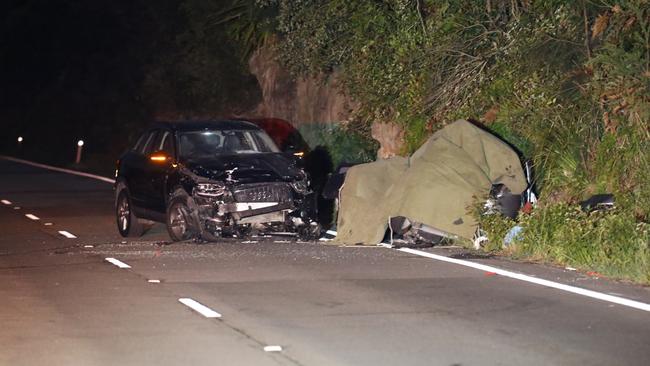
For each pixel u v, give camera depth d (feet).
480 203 51.65
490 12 60.54
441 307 37.19
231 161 55.36
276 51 84.64
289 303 38.06
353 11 65.36
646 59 51.31
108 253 51.96
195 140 57.77
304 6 67.05
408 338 32.32
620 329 33.50
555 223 49.26
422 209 51.93
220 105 122.11
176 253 51.39
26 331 33.50
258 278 43.65
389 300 38.55
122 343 31.78
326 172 82.99
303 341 31.96
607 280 42.75
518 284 41.83
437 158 53.11
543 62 56.29
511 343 31.60
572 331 33.22
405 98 63.52
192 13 117.50
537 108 57.41
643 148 52.39
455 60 61.62
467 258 48.93
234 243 54.70
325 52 68.49
